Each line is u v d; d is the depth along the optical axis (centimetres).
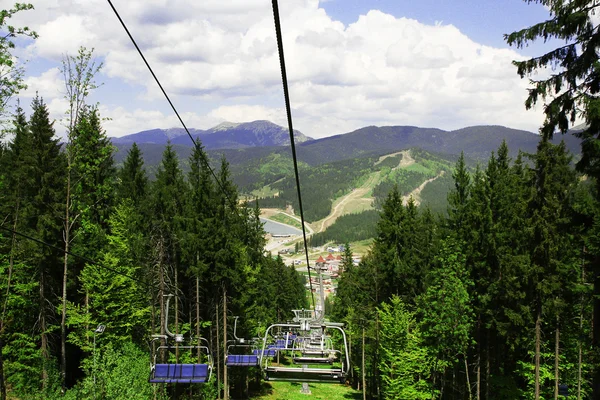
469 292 3428
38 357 3500
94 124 3238
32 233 3622
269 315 6444
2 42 2089
